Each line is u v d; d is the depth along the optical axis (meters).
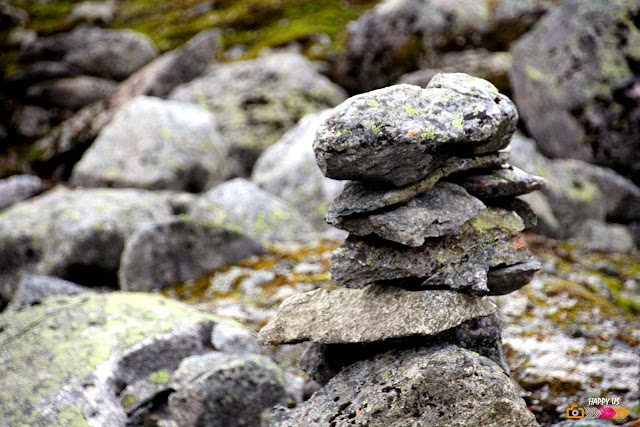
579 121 15.95
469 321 6.22
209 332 8.57
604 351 8.62
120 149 16.78
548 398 7.67
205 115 18.06
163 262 11.44
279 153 16.22
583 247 13.31
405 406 5.56
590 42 16.02
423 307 5.80
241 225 13.43
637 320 9.80
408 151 5.28
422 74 19.36
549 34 16.94
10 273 13.12
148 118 17.03
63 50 27.09
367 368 6.05
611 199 15.07
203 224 11.80
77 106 26.03
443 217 5.65
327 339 6.04
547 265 11.55
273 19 31.56
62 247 12.80
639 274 12.10
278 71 22.02
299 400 7.70
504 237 6.09
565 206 14.24
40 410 7.22
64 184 19.44
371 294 6.18
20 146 23.94
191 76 23.45
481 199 6.16
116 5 39.34
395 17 20.84
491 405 5.54
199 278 11.64
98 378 7.54
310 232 13.75
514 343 8.84
